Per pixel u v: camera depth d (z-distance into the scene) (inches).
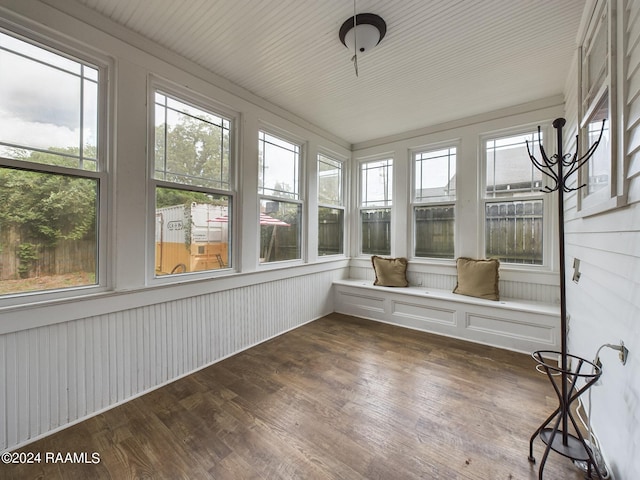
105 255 73.3
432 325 126.7
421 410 71.3
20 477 52.1
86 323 68.7
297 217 137.8
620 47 44.4
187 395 78.2
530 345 104.6
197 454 57.3
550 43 80.7
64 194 67.1
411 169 151.0
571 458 50.4
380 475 52.1
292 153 134.9
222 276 99.7
